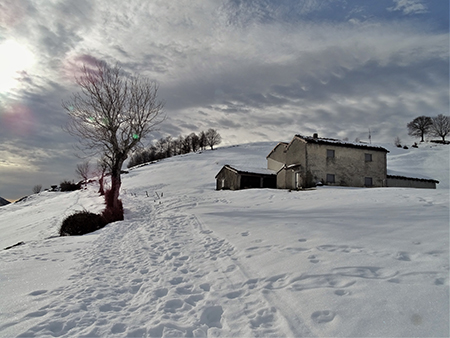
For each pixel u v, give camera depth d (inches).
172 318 146.3
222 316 146.8
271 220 381.1
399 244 204.4
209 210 619.8
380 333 109.4
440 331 104.0
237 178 1352.1
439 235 211.3
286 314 137.0
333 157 1118.4
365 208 394.3
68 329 137.6
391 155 2696.9
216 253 270.4
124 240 385.4
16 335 131.6
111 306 164.9
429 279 144.3
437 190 537.6
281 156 1382.9
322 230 277.0
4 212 1462.8
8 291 191.6
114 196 663.8
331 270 176.1
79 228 507.8
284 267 196.4
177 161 2994.6
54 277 221.5
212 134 4662.9
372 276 159.8
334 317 126.1
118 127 715.4
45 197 1876.2
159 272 228.4
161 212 725.3
